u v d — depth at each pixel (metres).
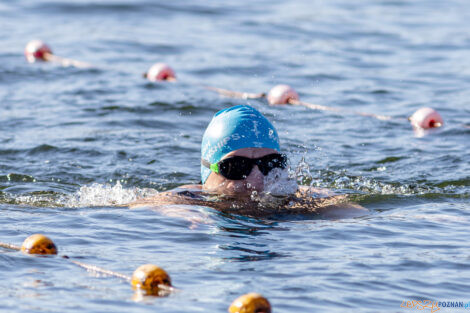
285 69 34.72
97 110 25.66
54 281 9.14
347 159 19.45
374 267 10.05
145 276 8.79
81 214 13.26
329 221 12.96
